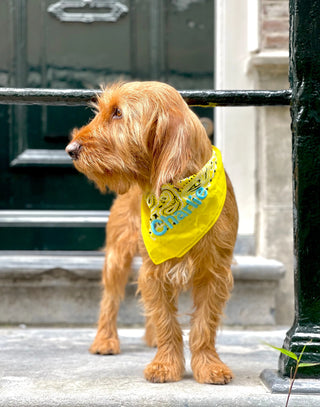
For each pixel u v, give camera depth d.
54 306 3.73
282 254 3.87
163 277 2.38
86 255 4.06
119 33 4.18
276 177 3.87
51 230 4.07
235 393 2.16
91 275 3.67
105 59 4.18
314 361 2.20
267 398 2.10
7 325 3.72
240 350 3.02
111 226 3.16
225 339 3.30
